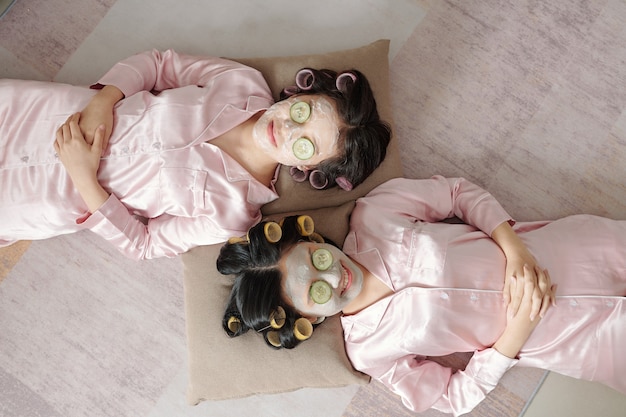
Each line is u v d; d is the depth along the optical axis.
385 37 2.04
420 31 2.04
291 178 1.85
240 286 1.50
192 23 2.05
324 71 1.68
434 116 2.01
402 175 1.90
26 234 1.75
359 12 2.05
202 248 1.81
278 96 1.88
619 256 1.64
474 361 1.67
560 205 1.97
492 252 1.66
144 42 2.05
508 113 2.00
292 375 1.75
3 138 1.68
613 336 1.60
